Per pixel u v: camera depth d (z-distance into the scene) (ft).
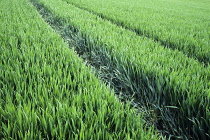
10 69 8.90
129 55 11.93
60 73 8.88
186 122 7.88
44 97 6.97
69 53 11.73
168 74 9.49
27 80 8.57
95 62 14.67
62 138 5.33
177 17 34.30
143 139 5.46
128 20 24.79
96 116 5.95
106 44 14.12
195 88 8.29
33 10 28.78
